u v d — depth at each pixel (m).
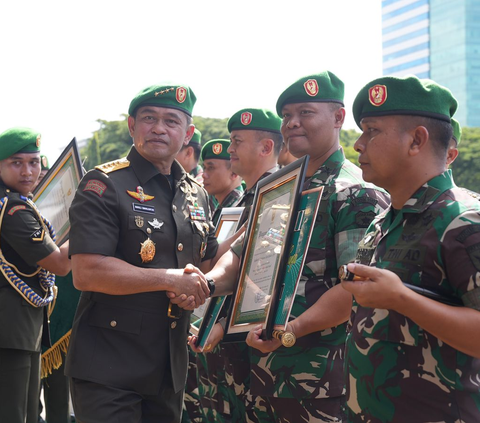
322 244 3.35
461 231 2.21
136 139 3.37
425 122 2.39
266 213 3.36
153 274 3.13
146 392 3.23
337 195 3.34
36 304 4.75
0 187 4.84
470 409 2.22
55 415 5.93
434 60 77.62
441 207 2.30
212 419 4.80
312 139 3.56
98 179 3.22
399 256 2.35
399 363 2.32
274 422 3.73
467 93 73.19
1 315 4.63
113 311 3.20
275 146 4.62
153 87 3.34
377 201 3.28
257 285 3.24
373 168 2.48
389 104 2.41
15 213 4.68
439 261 2.26
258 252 3.32
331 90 3.58
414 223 2.37
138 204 3.27
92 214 3.14
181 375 3.38
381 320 2.38
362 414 2.43
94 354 3.18
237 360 4.21
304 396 3.31
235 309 3.35
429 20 78.00
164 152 3.33
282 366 3.37
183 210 3.43
